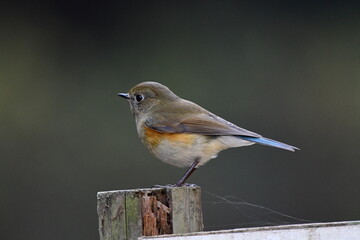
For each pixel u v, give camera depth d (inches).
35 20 579.2
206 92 567.5
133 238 306.7
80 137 564.1
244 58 570.6
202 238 283.7
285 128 564.7
